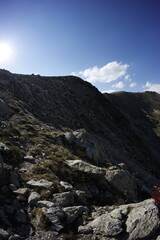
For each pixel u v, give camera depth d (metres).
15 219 9.98
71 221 10.38
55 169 15.38
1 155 14.62
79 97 65.56
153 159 71.69
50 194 12.10
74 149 21.55
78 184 14.99
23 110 29.08
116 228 9.54
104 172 16.23
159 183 39.09
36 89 45.28
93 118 58.50
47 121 34.31
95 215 11.22
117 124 76.19
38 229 9.72
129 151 57.66
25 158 15.70
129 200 15.24
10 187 11.78
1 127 19.62
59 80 70.81
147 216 9.70
